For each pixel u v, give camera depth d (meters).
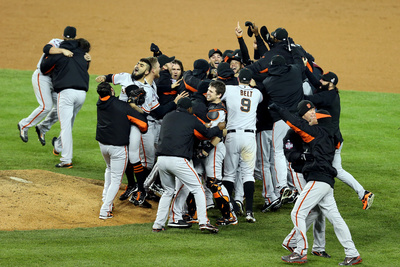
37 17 108.75
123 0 126.44
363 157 40.91
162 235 25.89
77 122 49.16
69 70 36.75
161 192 31.08
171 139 26.05
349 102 57.09
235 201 30.38
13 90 57.09
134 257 22.42
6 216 27.41
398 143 44.50
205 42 95.62
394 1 125.56
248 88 30.30
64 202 30.06
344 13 116.81
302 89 31.61
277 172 31.09
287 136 24.64
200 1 128.25
